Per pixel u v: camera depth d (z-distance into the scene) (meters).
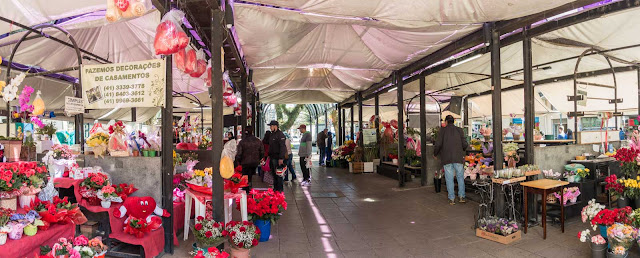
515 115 9.94
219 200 3.71
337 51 6.89
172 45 3.07
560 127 10.15
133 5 2.53
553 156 5.38
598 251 3.37
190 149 6.63
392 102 15.56
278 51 6.50
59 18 4.06
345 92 13.88
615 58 6.73
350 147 13.12
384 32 5.75
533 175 4.98
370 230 4.65
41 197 3.33
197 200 3.89
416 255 3.73
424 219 5.19
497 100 5.08
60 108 9.58
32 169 2.98
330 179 9.81
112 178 3.82
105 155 3.94
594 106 8.23
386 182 9.03
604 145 6.26
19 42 4.69
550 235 4.29
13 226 2.49
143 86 3.65
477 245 4.01
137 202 3.39
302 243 4.13
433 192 7.36
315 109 23.97
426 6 3.82
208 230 3.39
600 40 5.64
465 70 8.29
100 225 3.69
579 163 5.43
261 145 6.76
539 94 9.42
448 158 6.19
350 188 8.14
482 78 9.31
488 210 4.85
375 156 11.80
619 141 6.75
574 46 5.93
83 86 3.73
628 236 3.22
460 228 4.68
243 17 4.62
